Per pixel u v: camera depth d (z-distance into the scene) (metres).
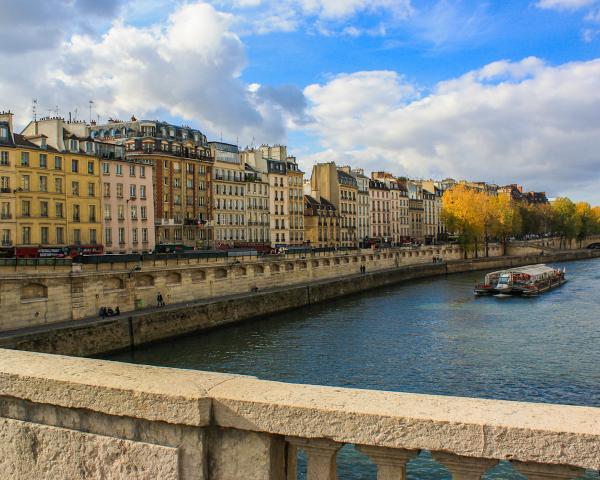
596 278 95.81
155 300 53.16
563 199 167.88
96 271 48.19
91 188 72.06
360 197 144.12
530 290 72.44
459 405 4.53
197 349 43.81
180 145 91.69
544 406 4.46
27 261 44.38
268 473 4.73
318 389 4.95
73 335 39.44
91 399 5.15
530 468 4.12
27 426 5.50
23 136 68.38
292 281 76.44
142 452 5.01
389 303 69.00
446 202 129.00
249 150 115.38
